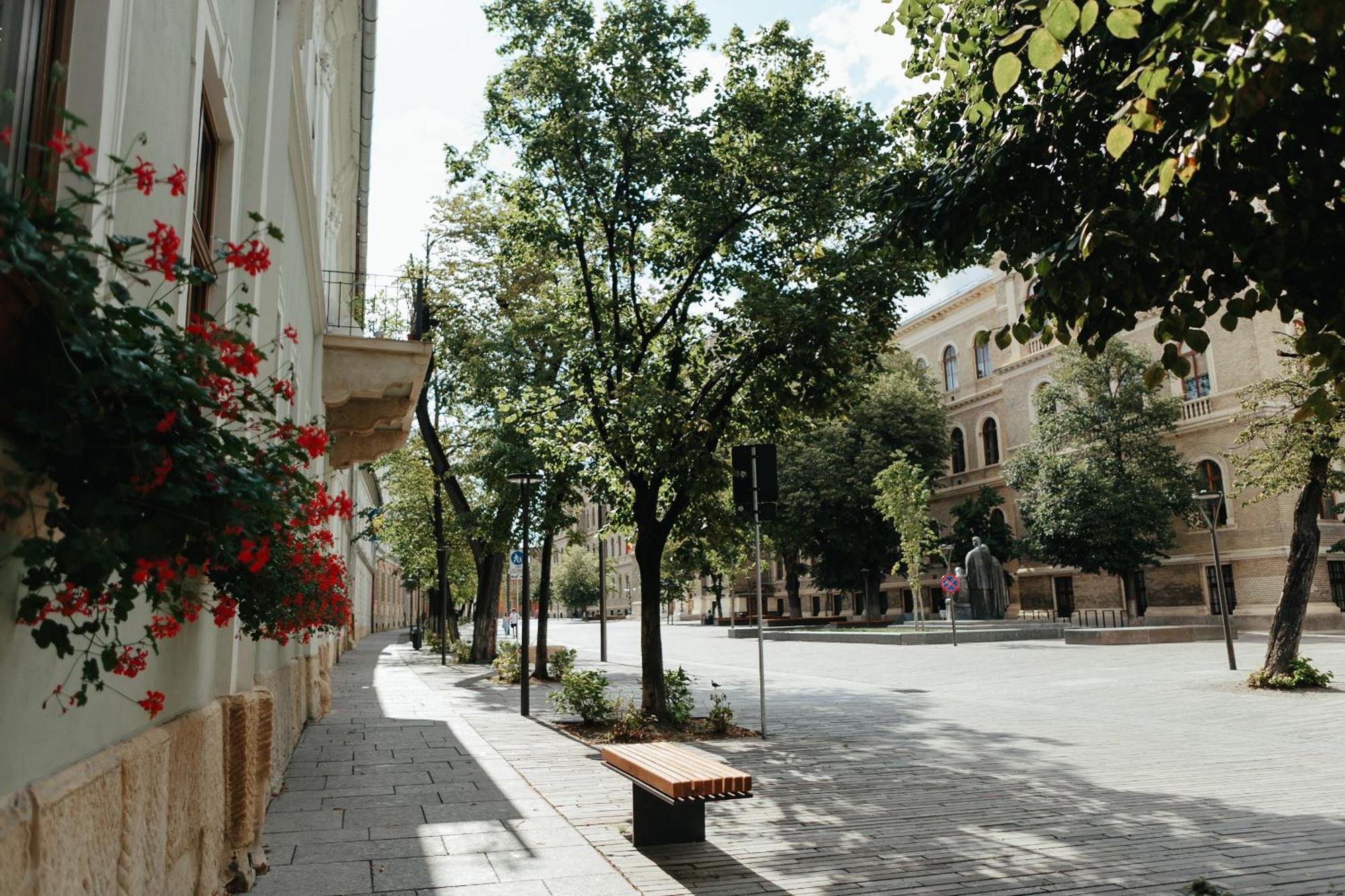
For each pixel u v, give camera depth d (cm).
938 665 2314
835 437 4681
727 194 1205
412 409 1366
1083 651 2625
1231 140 333
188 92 414
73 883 243
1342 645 2670
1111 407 3762
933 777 852
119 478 208
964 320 5500
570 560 9875
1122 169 420
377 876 518
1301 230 339
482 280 2155
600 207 1237
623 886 505
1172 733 1135
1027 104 449
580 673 1253
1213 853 584
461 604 5250
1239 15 275
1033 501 4034
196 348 233
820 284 1112
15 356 191
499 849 579
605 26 1203
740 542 1258
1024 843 612
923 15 500
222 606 380
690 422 1116
